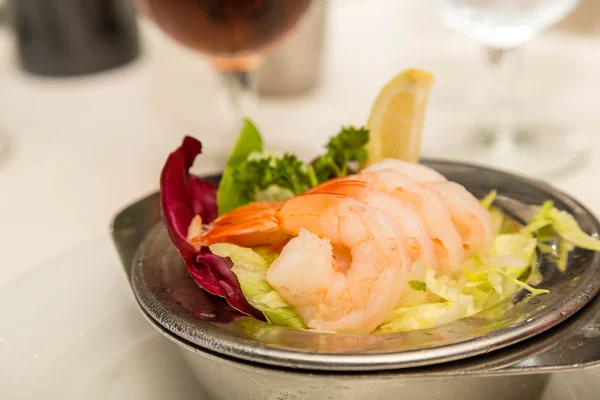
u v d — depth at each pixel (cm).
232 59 47
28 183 46
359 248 29
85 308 33
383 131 34
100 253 36
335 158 35
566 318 28
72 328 32
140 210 35
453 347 27
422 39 65
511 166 45
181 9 42
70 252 36
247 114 52
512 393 29
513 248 32
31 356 31
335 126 51
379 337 27
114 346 32
